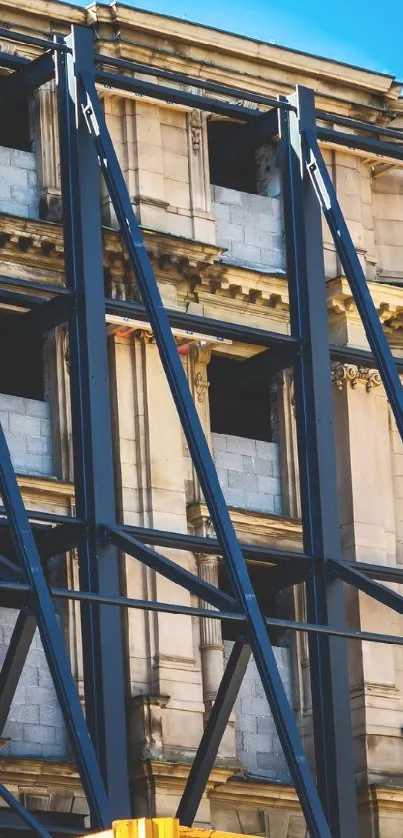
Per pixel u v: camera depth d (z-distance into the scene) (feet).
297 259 175.42
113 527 161.89
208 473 160.25
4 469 153.89
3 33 168.66
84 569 161.89
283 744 153.79
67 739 182.29
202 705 185.57
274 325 197.36
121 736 157.99
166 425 188.96
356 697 193.16
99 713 158.30
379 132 182.29
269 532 193.47
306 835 189.67
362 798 190.29
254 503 194.90
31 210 189.16
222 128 200.44
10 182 188.96
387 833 190.08
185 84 184.03
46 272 187.32
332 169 203.10
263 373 176.76
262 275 195.00
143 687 184.34
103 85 184.44
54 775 179.63
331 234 186.39
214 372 180.24
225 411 201.05
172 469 188.44
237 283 194.39
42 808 179.32
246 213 199.00
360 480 197.06
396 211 206.90
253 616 156.25
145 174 192.24
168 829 126.11
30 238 185.37
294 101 177.27
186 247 190.80
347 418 197.47
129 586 184.96
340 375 198.08
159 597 185.47
